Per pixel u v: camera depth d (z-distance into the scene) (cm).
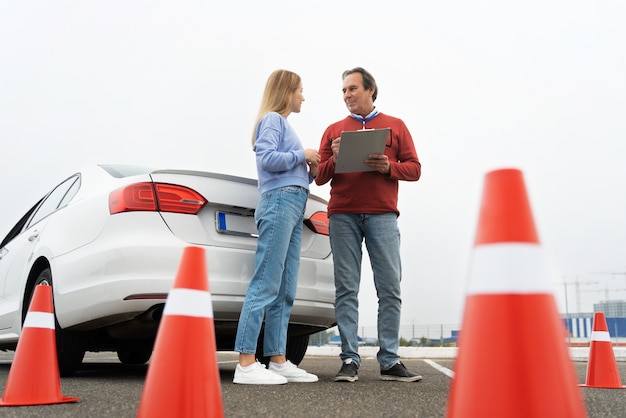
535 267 114
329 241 376
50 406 224
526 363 109
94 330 341
